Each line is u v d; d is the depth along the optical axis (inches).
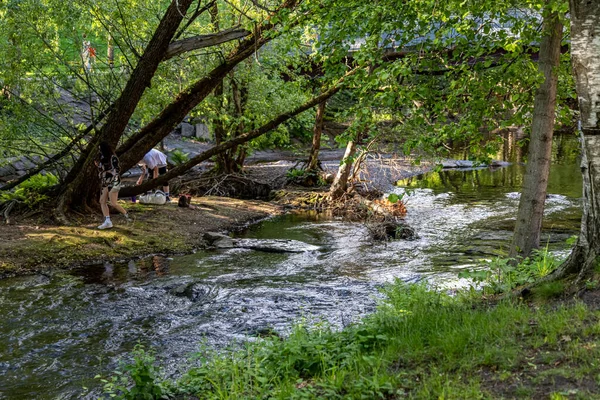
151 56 531.5
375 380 183.9
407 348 216.1
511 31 360.5
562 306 228.2
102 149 515.8
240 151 858.8
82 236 498.3
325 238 569.3
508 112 422.3
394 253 502.9
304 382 207.0
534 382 177.5
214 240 540.4
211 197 743.1
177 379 253.0
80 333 319.3
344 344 237.5
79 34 649.0
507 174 1064.8
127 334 318.0
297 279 421.4
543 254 331.0
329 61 370.9
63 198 546.3
